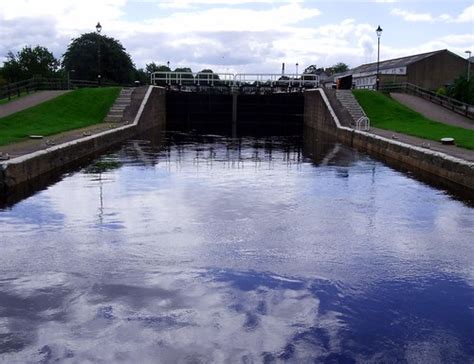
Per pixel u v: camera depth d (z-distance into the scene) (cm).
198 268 890
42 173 1652
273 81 4344
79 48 7238
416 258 955
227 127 4325
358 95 3706
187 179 1700
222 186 1591
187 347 641
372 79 6594
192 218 1209
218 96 4328
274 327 690
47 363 607
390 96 3866
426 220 1216
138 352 630
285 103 4372
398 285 829
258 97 4341
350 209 1314
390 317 721
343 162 2148
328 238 1070
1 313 720
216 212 1268
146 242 1027
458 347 648
